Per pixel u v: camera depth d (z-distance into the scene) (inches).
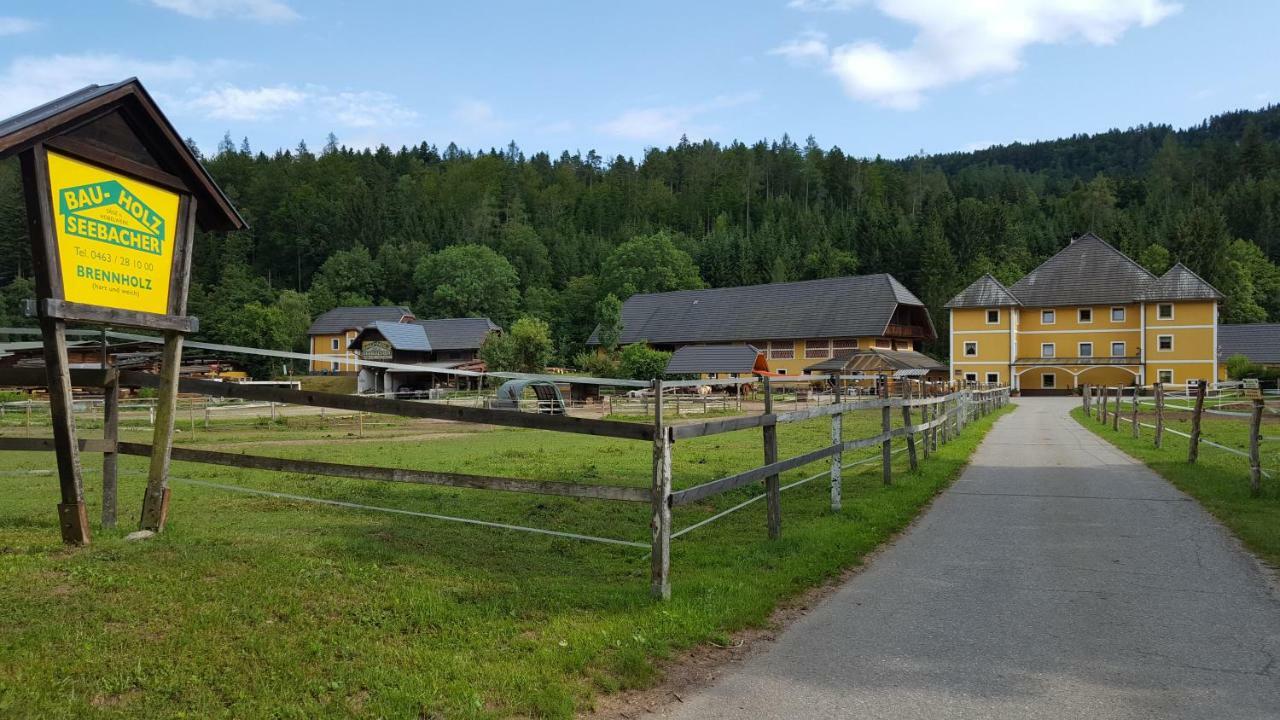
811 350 2856.8
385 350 3058.6
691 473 534.9
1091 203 5580.7
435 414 245.8
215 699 156.5
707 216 6166.3
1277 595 241.6
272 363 3339.1
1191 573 268.8
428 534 315.9
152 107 268.8
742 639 205.5
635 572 264.1
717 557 282.7
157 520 291.6
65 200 249.6
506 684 167.2
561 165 7746.1
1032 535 333.7
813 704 164.9
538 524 346.9
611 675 176.1
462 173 6569.9
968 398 1079.0
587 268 4904.0
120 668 167.5
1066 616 222.8
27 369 287.7
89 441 291.1
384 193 5447.8
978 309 2871.6
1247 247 4323.3
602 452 732.7
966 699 167.2
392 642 189.5
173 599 211.6
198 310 3521.2
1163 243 4284.0
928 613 226.8
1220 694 168.6
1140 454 656.4
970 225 4749.0
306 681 164.4
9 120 234.7
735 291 3228.3
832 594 247.1
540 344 2425.0
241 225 319.6
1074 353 2795.3
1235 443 723.4
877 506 388.8
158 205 285.7
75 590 215.8
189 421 1194.0
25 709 147.3
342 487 452.8
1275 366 2566.4
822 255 4559.5
